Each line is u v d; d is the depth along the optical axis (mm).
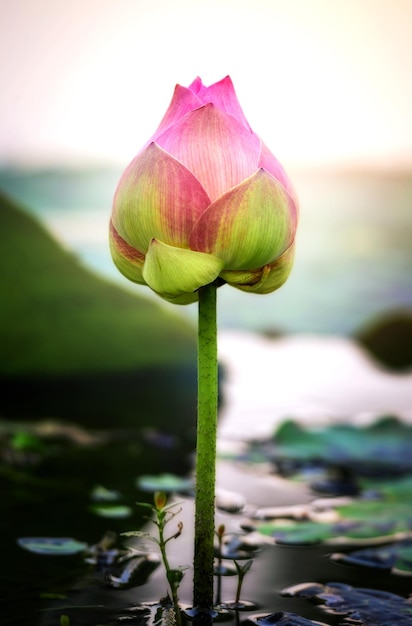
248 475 982
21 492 896
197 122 611
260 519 841
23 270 1425
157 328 1423
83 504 865
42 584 698
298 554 759
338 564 741
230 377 1441
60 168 2236
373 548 767
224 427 1229
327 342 1959
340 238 2285
